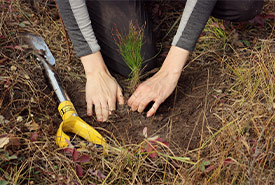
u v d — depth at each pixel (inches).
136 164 61.8
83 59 69.7
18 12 90.4
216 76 78.8
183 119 70.8
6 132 63.9
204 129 68.9
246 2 73.6
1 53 77.0
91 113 70.1
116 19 72.9
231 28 89.0
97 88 69.9
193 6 63.7
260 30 89.6
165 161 63.3
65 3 63.7
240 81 75.9
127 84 77.6
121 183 60.2
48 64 75.7
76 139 65.3
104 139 62.7
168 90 69.0
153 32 82.3
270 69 74.9
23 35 84.3
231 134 63.7
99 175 59.4
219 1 74.9
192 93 75.5
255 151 57.7
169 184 60.2
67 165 61.3
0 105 66.9
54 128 67.1
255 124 62.4
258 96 71.2
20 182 57.7
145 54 75.6
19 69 75.9
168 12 95.9
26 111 69.4
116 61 77.1
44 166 60.9
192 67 81.2
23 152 62.1
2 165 59.0
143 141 62.9
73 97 74.8
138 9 73.2
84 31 66.7
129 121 70.0
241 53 82.7
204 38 87.7
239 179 59.6
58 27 89.0
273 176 59.2
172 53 68.7
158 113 71.7
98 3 72.1
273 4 95.6
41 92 71.1
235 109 70.8
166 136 67.9
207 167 62.2
